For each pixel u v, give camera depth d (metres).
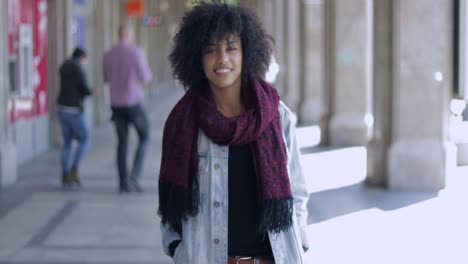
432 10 10.37
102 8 21.50
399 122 10.41
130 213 9.13
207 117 2.99
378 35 10.70
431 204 9.43
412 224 8.38
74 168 10.95
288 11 23.39
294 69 23.39
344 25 15.48
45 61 15.07
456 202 9.50
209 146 3.03
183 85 3.21
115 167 13.16
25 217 8.91
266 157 2.99
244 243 3.05
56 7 15.35
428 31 10.35
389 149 10.46
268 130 3.02
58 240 7.77
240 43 3.10
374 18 10.84
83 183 11.38
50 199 10.05
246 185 3.03
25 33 13.22
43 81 14.88
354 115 15.51
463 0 10.27
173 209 3.02
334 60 15.52
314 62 20.12
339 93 15.52
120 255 7.13
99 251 7.29
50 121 15.41
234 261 3.05
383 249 7.32
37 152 14.40
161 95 37.78
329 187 10.77
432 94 10.40
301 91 20.38
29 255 7.16
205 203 3.04
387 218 8.71
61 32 15.79
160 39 42.81
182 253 3.07
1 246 7.53
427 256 7.04
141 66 10.16
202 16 3.10
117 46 10.16
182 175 3.00
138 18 32.91
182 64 3.17
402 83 10.37
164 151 3.07
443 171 10.38
